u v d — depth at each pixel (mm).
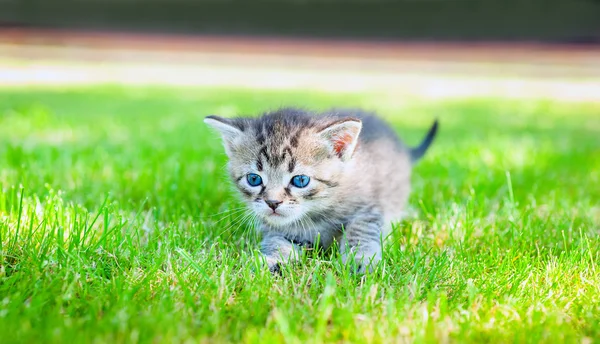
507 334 599
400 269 652
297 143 694
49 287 615
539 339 593
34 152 844
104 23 3197
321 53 3209
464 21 3141
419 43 3205
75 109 1307
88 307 608
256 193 701
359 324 600
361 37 3250
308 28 3271
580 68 2709
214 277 634
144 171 795
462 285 633
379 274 646
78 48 3031
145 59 2928
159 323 592
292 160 692
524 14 3051
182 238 680
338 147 695
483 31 3123
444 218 718
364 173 707
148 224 704
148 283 628
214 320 599
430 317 605
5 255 641
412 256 667
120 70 2514
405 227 718
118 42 3184
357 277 646
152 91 1791
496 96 1844
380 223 702
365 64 2953
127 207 724
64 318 598
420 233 706
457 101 1682
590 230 709
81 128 1011
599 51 2959
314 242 693
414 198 774
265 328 596
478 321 607
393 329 597
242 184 709
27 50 2900
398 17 3203
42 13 3150
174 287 628
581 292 632
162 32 3240
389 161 740
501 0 3062
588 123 1273
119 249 660
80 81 2049
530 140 985
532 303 623
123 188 770
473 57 3072
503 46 3096
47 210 691
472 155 897
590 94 1916
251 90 1877
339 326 599
